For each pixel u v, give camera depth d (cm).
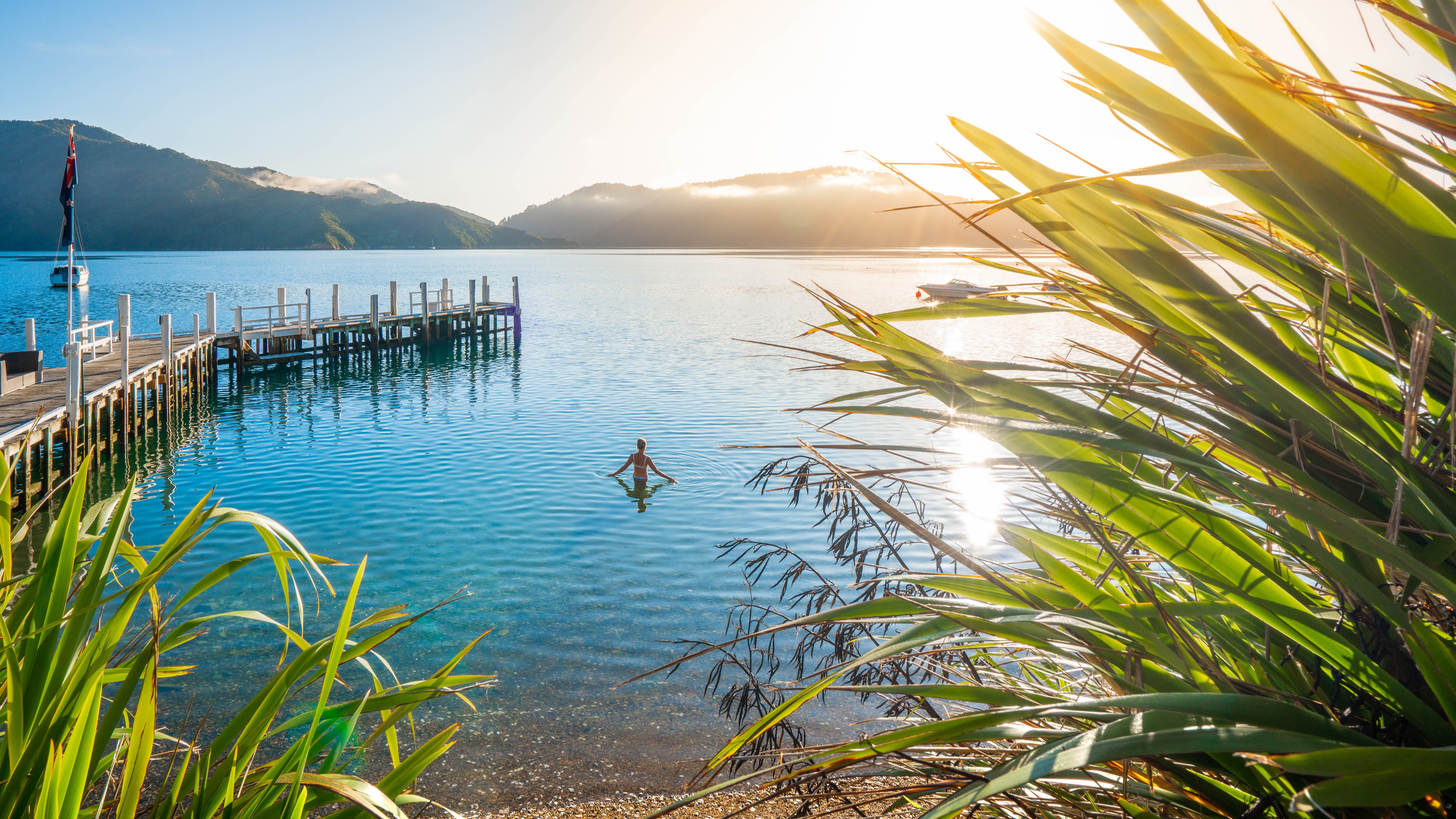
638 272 11438
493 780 675
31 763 139
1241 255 104
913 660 170
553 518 1359
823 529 1259
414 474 1647
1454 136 65
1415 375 82
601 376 2902
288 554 187
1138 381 113
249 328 3173
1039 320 4203
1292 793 89
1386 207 62
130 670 148
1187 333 97
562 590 1063
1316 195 64
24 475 1323
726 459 1734
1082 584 112
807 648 461
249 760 160
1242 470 121
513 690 815
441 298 3928
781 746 435
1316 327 104
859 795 129
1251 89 64
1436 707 89
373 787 155
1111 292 110
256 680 817
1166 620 98
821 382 2653
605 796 653
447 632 944
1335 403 88
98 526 190
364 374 3034
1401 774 61
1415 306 89
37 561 158
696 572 1117
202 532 172
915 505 903
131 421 1995
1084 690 134
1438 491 84
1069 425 98
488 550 1214
